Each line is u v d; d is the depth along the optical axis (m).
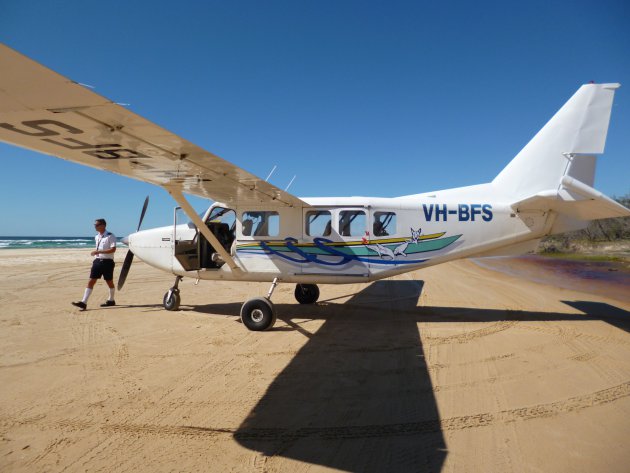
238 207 6.85
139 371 4.18
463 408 3.31
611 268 15.38
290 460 2.54
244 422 3.07
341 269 6.52
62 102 2.58
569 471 2.40
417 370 4.24
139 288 10.33
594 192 5.82
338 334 5.74
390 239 6.48
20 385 3.78
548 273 13.87
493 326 6.20
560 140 6.69
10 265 16.06
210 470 2.43
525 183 6.74
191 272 7.09
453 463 2.50
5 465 2.46
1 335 5.56
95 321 6.43
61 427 2.97
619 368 4.26
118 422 3.05
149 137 3.35
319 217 6.60
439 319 6.75
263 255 6.72
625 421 3.06
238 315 6.97
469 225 6.59
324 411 3.26
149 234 7.41
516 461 2.52
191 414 3.20
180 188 5.40
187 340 5.37
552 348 4.98
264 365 4.39
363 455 2.60
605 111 6.61
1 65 2.07
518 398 3.50
